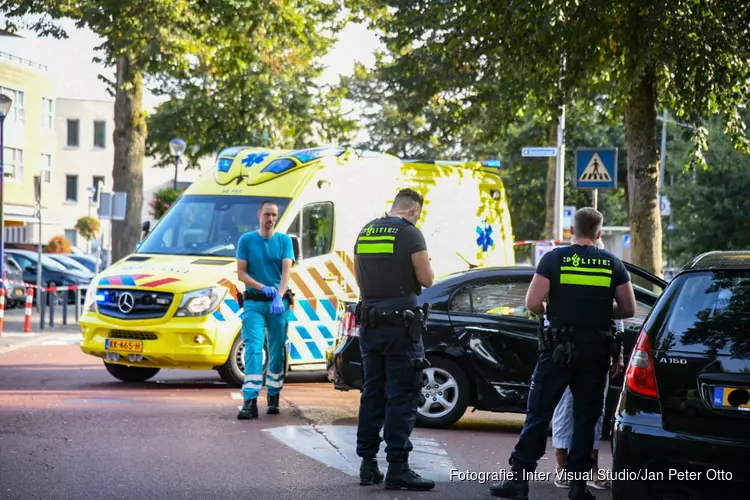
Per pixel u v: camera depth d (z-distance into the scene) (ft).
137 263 52.54
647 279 40.06
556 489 30.45
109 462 31.53
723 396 24.04
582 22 63.93
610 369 29.37
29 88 210.38
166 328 49.62
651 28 61.87
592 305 28.50
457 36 80.07
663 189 136.26
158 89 140.56
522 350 39.73
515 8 65.46
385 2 95.55
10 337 77.87
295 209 54.08
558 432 30.71
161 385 52.26
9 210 201.36
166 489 28.32
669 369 24.64
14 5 93.40
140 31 89.92
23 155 208.54
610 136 180.75
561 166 107.86
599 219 29.19
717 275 25.27
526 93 83.97
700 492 24.13
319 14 99.60
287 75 115.34
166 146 141.90
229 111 134.51
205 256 53.42
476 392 40.06
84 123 287.28
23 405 42.06
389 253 29.37
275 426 39.01
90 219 248.32
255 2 93.66
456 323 40.09
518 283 40.68
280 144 140.56
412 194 30.25
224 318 50.37
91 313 51.37
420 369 29.53
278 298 41.22
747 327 24.39
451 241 61.05
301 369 53.67
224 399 46.24
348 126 142.10
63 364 60.85
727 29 64.34
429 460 33.45
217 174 56.85
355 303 41.52
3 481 28.66
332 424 40.04
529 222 180.65
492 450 35.73
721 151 127.34
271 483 29.43
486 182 63.31
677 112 73.67
